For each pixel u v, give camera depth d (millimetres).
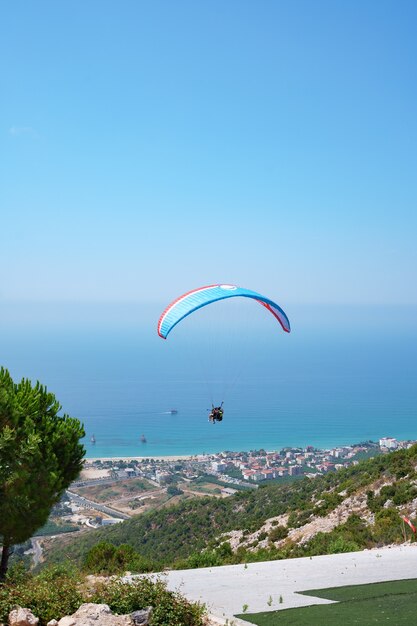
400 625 10805
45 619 10242
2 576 15828
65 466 16938
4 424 15469
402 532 26406
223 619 11898
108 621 9789
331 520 34719
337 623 11188
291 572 17781
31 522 15938
